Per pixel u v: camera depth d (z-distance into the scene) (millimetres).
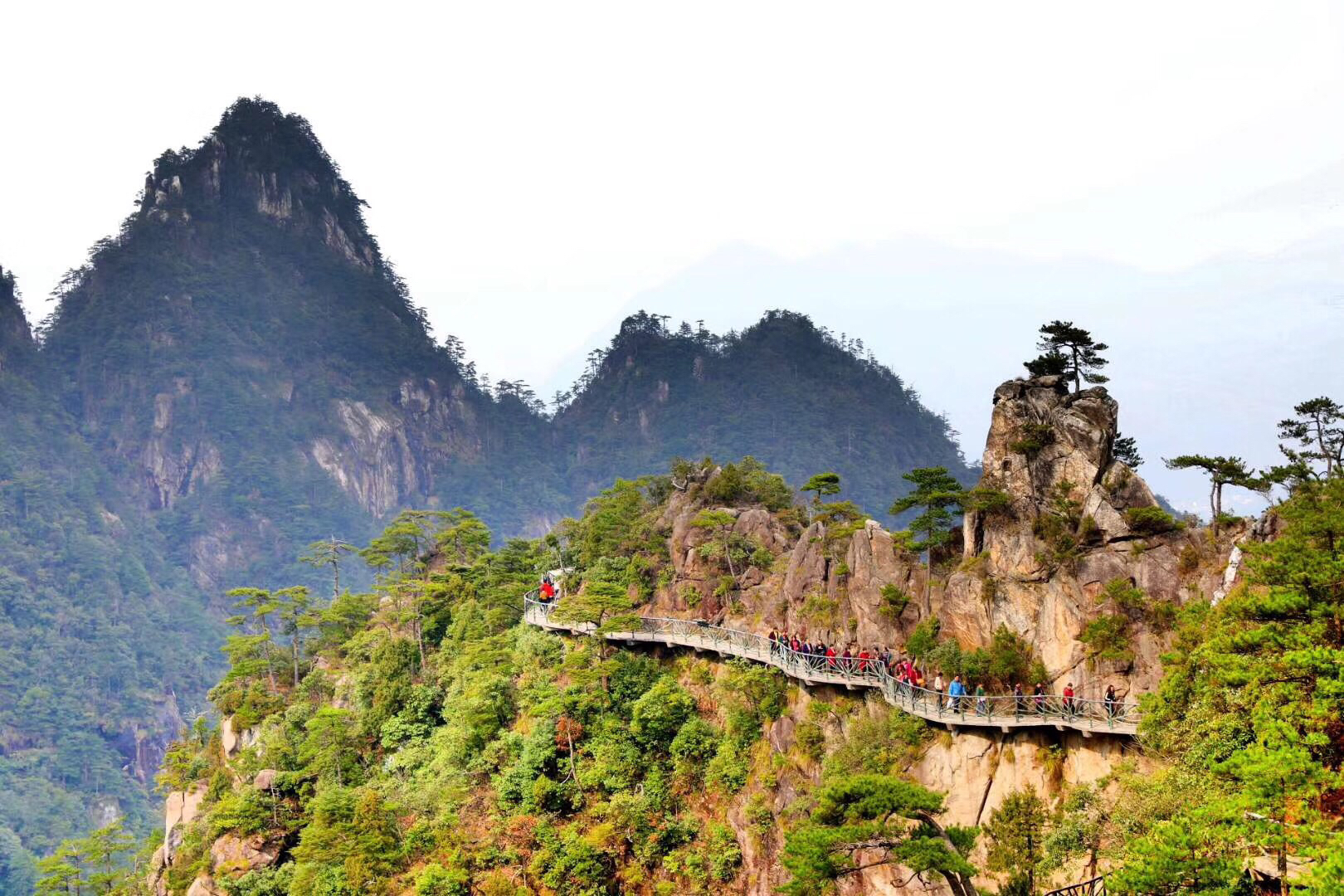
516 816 63312
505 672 76500
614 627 70000
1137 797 38031
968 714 46719
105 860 111312
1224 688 35750
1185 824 29891
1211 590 44500
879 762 49250
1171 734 38625
